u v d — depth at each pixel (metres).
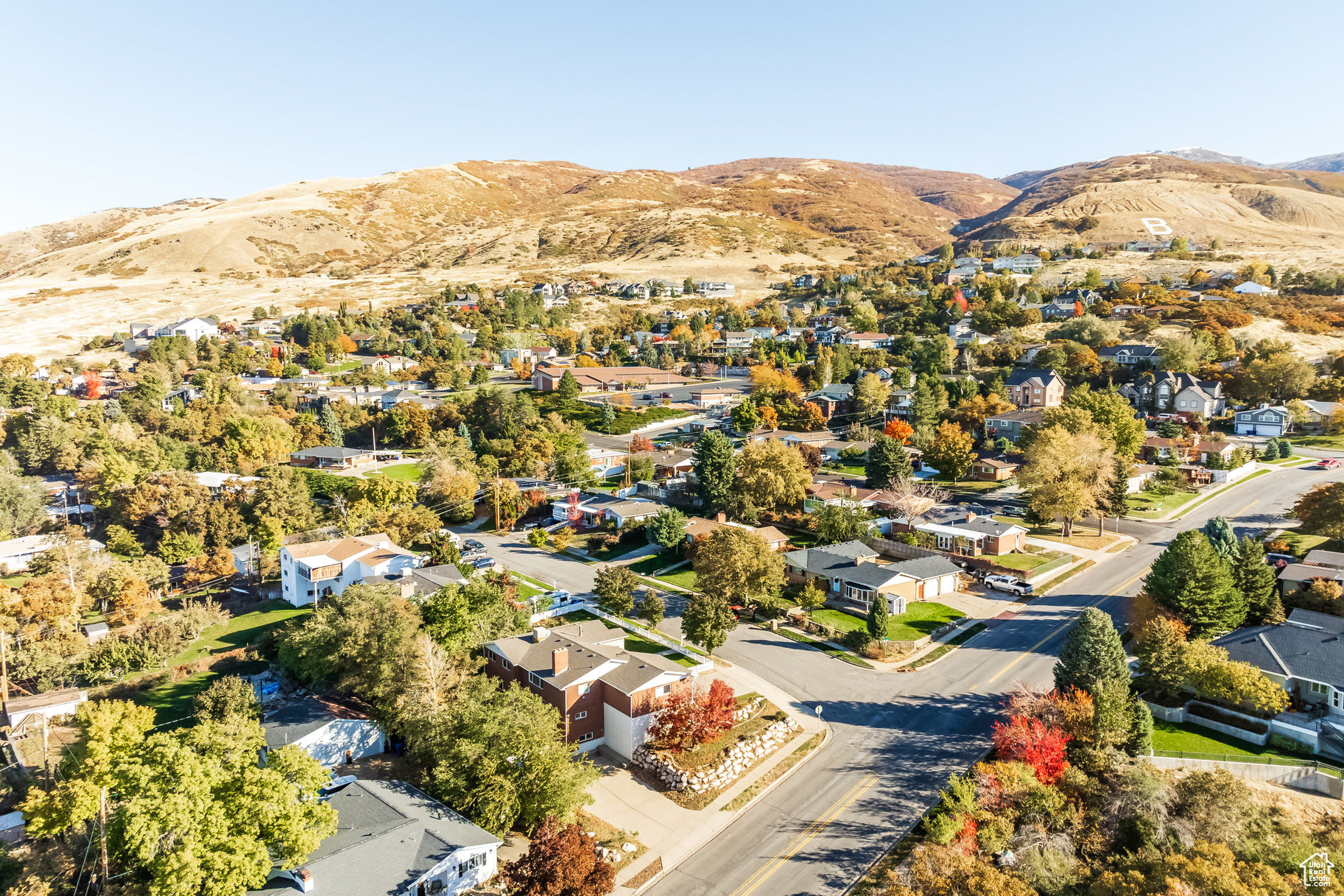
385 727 53.97
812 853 42.12
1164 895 34.59
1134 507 98.56
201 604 83.62
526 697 50.31
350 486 114.12
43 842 42.91
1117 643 51.16
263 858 37.25
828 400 150.12
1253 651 54.50
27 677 64.81
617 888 39.84
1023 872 38.56
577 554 94.44
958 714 55.06
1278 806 44.28
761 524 98.06
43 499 107.62
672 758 51.56
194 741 45.28
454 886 40.00
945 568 77.38
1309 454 119.38
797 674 62.56
